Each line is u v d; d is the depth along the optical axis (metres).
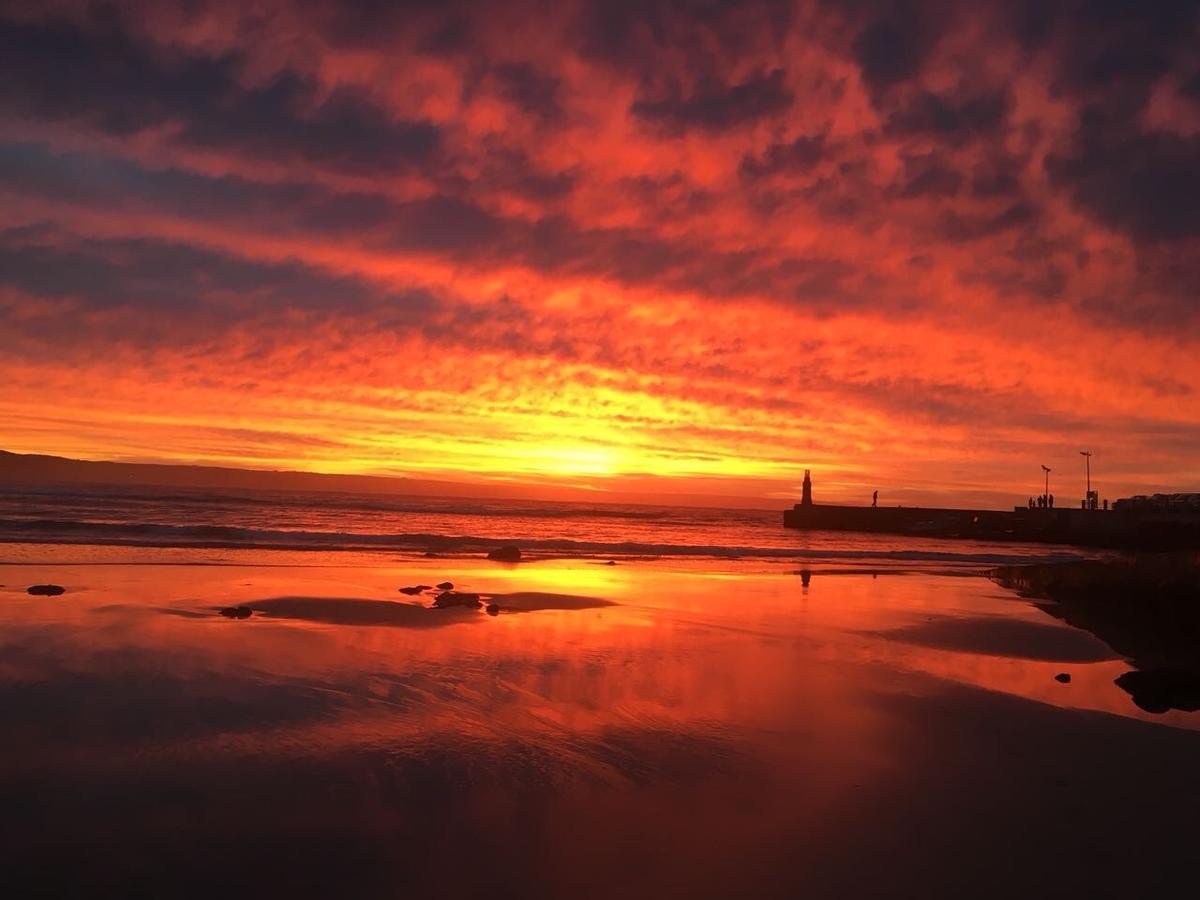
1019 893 5.13
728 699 9.80
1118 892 5.20
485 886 4.91
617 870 5.20
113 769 6.53
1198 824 6.44
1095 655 14.80
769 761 7.52
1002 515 86.25
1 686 8.84
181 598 15.98
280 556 27.88
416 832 5.61
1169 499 80.31
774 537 65.94
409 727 7.99
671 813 6.16
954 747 8.30
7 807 5.72
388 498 152.50
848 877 5.24
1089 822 6.39
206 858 5.10
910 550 53.62
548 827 5.79
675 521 94.88
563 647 12.68
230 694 8.92
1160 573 24.09
